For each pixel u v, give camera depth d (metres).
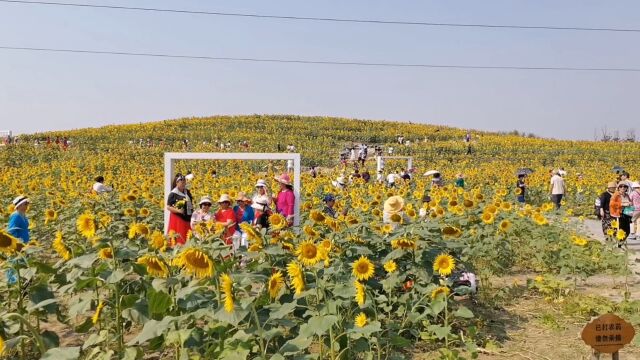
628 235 13.16
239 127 67.19
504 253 9.75
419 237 6.38
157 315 4.68
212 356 4.16
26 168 26.45
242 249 5.48
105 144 50.31
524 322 6.86
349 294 4.84
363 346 4.74
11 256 5.38
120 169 29.11
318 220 6.33
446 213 10.00
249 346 4.00
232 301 3.74
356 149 47.12
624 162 45.41
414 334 5.71
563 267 8.51
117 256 5.02
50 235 11.41
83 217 5.04
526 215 11.95
